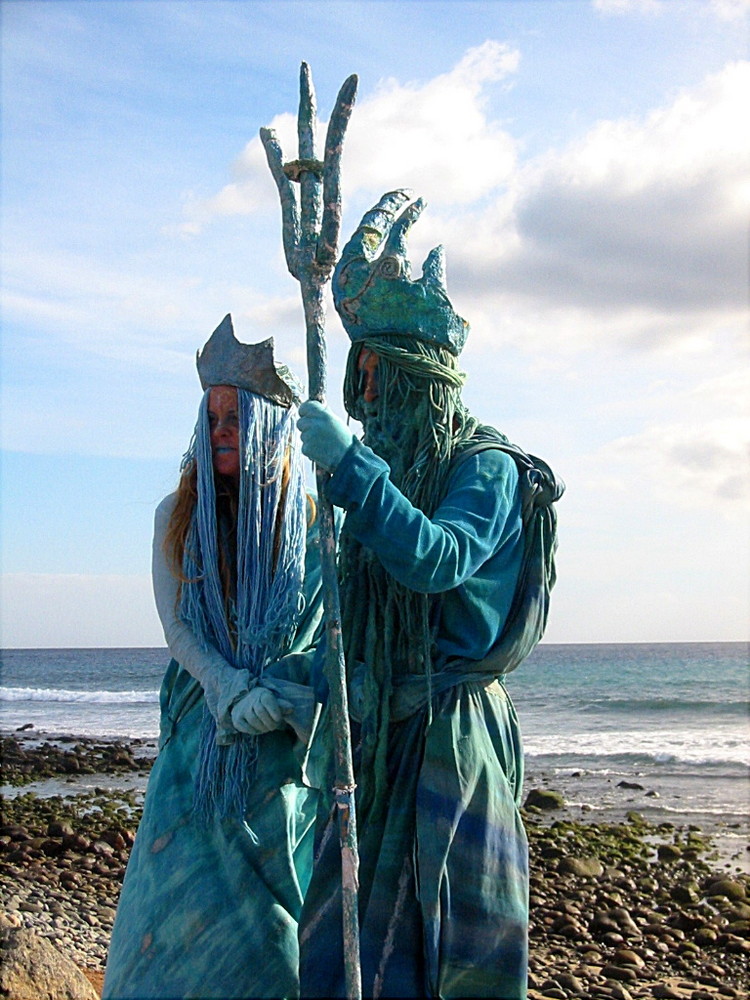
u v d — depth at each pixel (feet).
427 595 10.99
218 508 13.00
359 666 11.23
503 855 10.77
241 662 12.57
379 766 10.84
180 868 11.91
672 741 95.96
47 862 42.91
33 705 153.79
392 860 10.67
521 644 11.28
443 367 11.37
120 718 127.95
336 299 11.78
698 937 35.01
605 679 187.32
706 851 49.44
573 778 74.64
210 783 12.07
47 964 17.95
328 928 10.84
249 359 12.79
